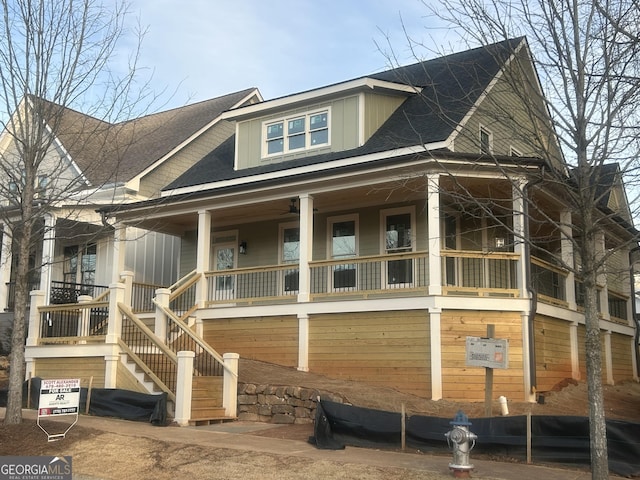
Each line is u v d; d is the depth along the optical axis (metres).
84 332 14.32
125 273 15.07
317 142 17.67
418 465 8.28
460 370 12.80
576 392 14.23
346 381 13.43
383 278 16.20
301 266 15.04
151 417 11.31
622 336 19.84
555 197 13.45
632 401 15.46
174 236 22.58
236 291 18.45
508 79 8.25
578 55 7.25
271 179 15.39
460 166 12.87
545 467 8.41
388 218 16.56
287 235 18.50
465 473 7.70
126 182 20.00
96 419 11.77
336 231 17.38
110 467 8.57
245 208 17.09
